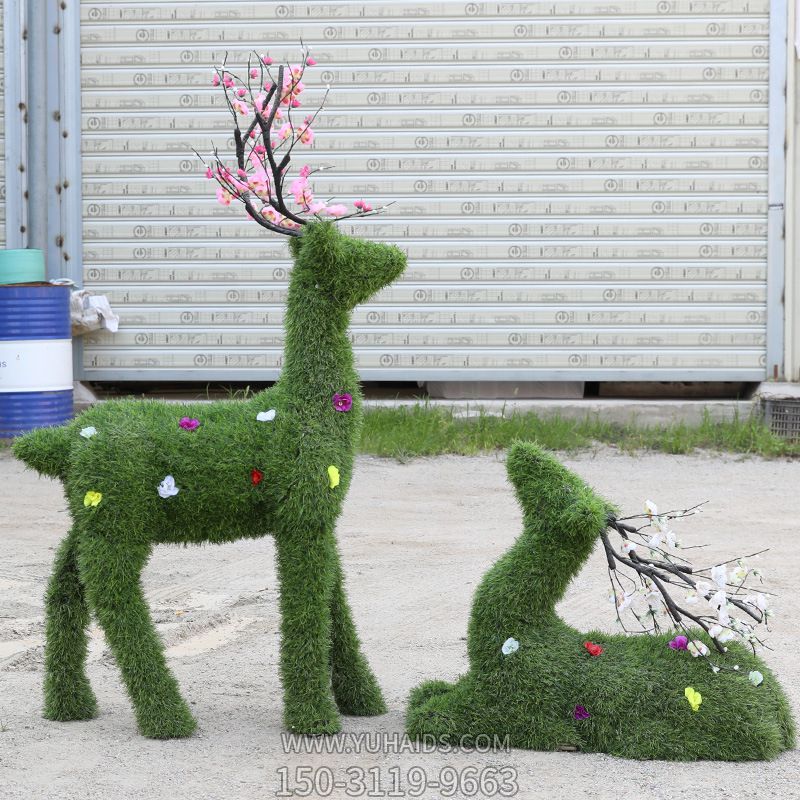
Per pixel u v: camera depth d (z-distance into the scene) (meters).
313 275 4.14
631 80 11.70
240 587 6.31
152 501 3.99
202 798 3.56
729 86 11.65
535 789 3.61
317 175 11.91
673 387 12.88
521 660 3.98
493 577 4.06
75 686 4.32
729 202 11.74
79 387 12.08
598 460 10.41
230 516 4.07
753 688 3.93
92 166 11.97
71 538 4.28
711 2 11.58
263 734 4.14
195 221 11.98
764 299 11.79
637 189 11.78
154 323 12.05
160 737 4.08
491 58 11.77
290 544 4.06
